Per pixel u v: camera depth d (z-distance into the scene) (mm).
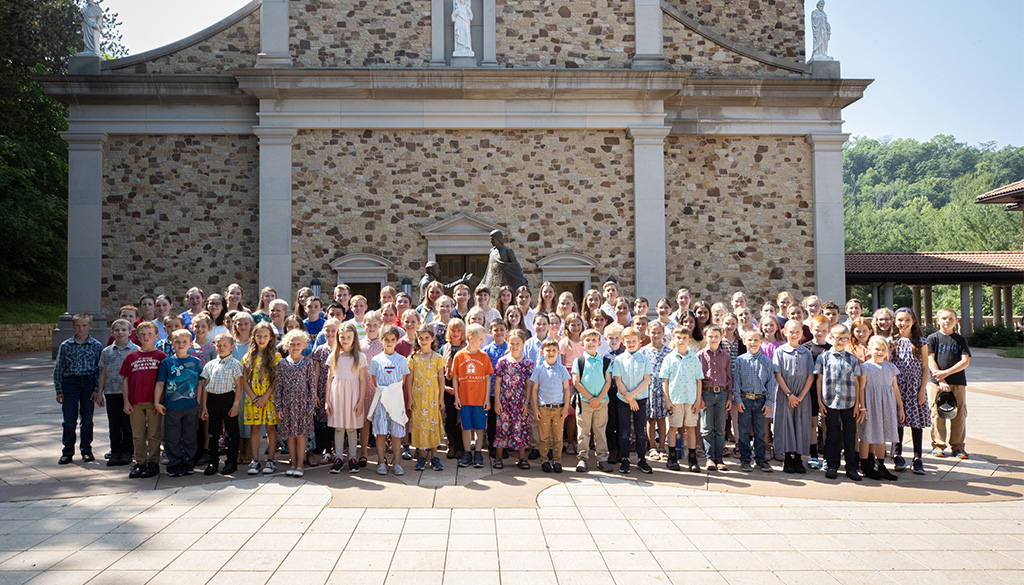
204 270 14117
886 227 63594
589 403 6047
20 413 8938
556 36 14789
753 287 14961
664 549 3973
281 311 6879
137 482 5531
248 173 14281
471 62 14430
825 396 5793
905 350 6141
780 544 4078
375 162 14250
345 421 5875
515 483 5539
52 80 13578
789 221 15062
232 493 5180
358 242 14172
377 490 5273
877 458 5840
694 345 6855
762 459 6062
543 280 14391
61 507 4797
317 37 14375
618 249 14555
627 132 14578
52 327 23234
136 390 5688
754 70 15375
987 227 43594
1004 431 7898
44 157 25359
